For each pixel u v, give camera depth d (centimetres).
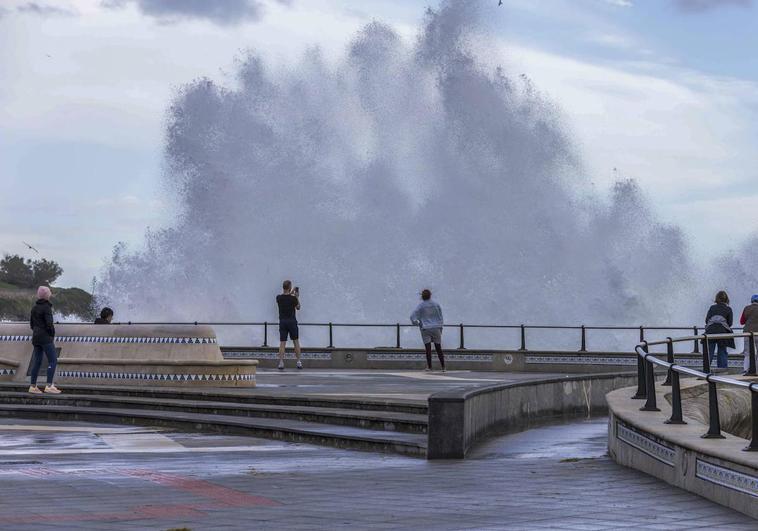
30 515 999
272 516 999
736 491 1024
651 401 1502
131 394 2472
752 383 1059
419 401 2045
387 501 1102
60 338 2795
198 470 1400
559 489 1188
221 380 2677
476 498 1121
